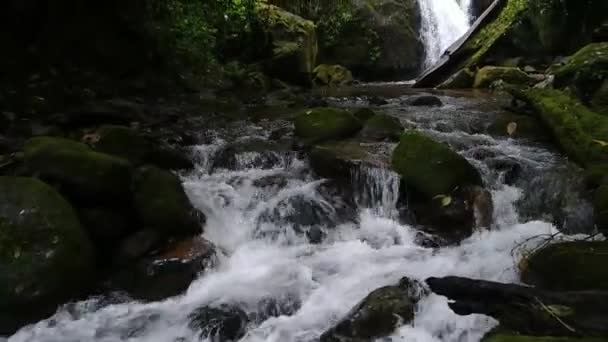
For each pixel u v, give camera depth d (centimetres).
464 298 354
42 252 372
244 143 649
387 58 1603
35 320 367
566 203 500
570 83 706
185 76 973
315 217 508
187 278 412
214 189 530
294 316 378
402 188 512
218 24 1090
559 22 1078
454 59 1280
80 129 611
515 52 1205
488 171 552
